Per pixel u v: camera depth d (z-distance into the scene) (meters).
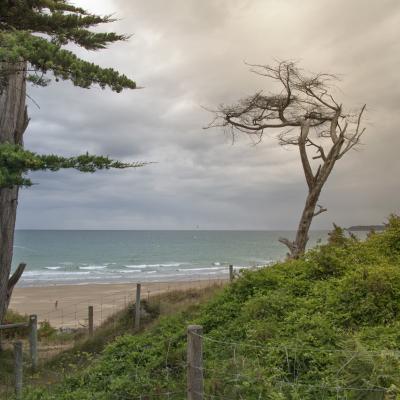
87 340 16.67
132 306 18.34
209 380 7.29
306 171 21.23
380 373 6.05
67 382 9.86
